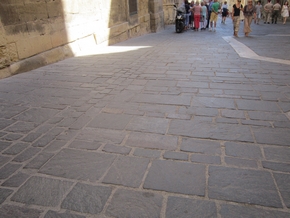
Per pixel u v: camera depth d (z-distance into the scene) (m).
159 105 3.46
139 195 1.85
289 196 1.80
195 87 4.14
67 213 1.71
